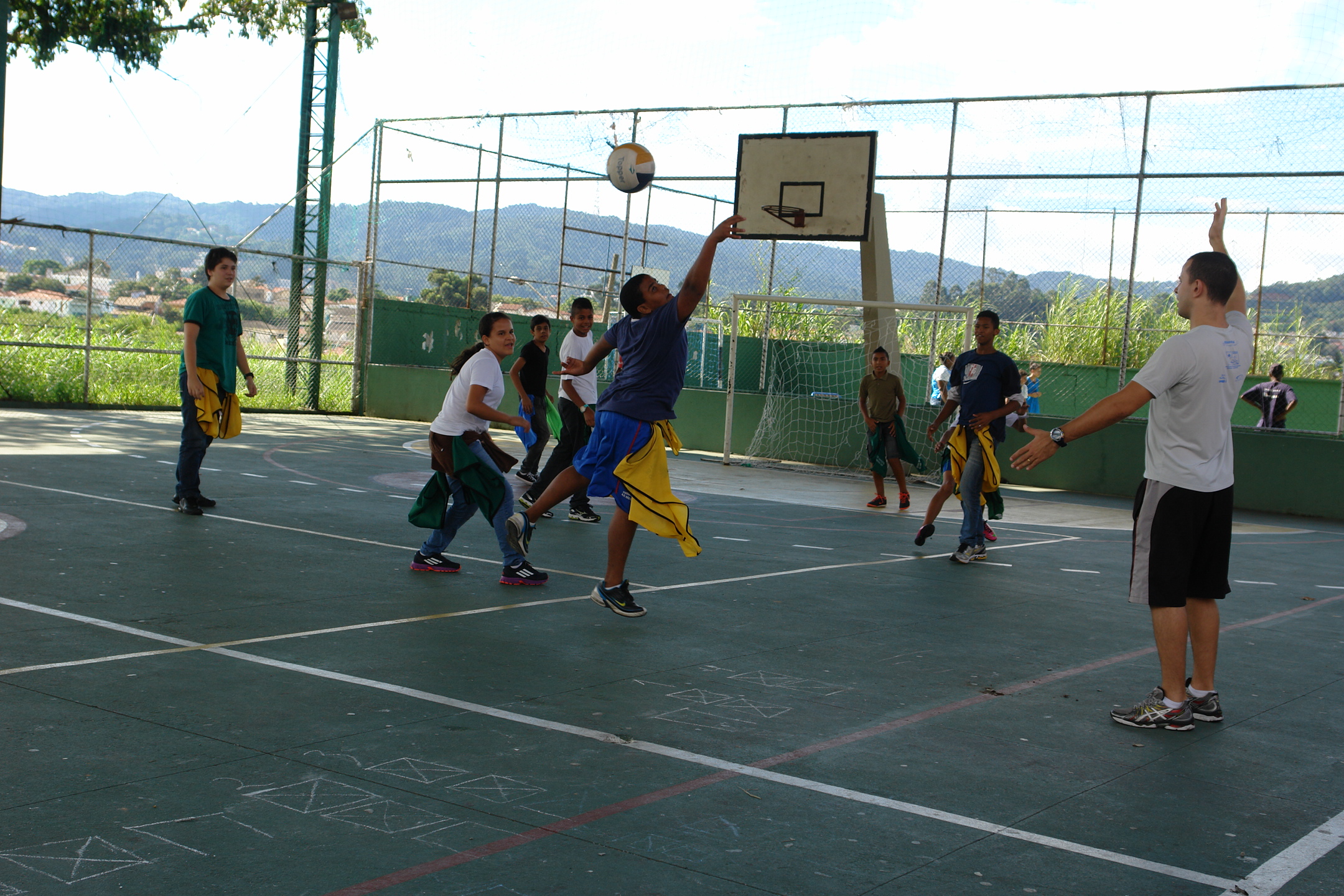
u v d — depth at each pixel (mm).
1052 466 16062
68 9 21656
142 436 14320
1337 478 14172
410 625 5281
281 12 22422
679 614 5910
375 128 22500
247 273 21547
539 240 22469
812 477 15727
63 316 18938
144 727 3611
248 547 7082
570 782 3316
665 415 5551
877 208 16703
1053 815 3242
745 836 2967
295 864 2656
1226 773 3717
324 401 22672
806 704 4312
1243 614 6789
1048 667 5145
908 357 23578
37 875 2529
